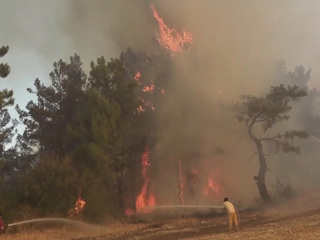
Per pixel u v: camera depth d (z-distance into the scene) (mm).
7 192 37500
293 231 19219
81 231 31844
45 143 48438
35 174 37031
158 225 31953
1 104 30562
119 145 41781
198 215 40688
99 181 39656
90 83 45781
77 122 42500
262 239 17375
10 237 28250
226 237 19406
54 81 50094
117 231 30094
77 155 39250
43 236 28672
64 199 36125
